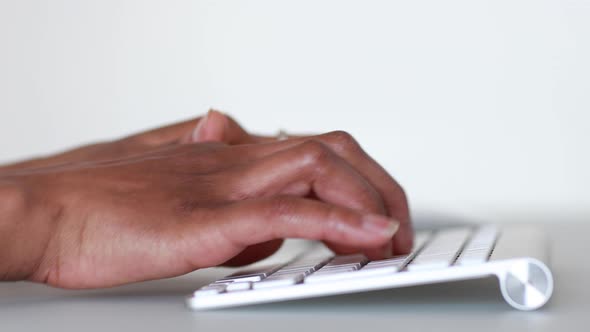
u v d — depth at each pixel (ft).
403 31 4.46
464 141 4.42
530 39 4.28
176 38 4.86
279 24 4.66
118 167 2.42
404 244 2.52
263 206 2.08
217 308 1.93
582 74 4.23
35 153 5.14
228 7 4.74
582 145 4.26
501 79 4.34
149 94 4.96
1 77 5.21
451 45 4.39
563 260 2.89
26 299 2.31
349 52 4.56
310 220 2.03
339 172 2.32
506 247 2.12
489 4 4.31
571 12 4.21
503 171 4.38
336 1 4.54
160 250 2.15
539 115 4.31
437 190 4.48
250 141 3.13
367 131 4.57
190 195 2.26
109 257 2.20
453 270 1.73
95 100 5.05
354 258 2.35
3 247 2.18
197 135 2.99
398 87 4.50
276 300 1.90
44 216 2.25
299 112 4.68
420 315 1.72
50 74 5.12
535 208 4.34
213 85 4.83
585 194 4.28
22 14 5.14
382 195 2.53
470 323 1.61
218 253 2.13
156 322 1.77
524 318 1.64
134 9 4.92
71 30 5.05
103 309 2.02
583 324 1.55
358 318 1.72
